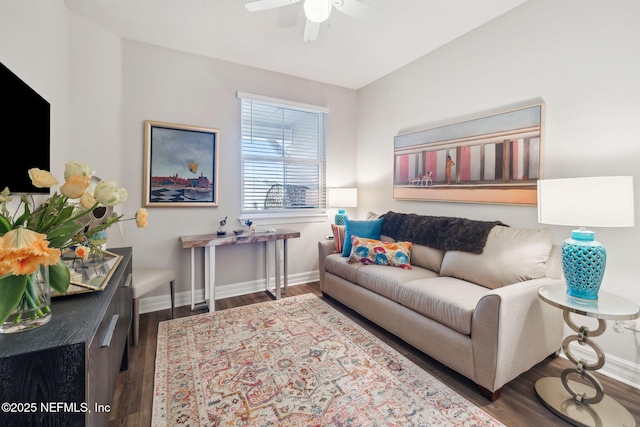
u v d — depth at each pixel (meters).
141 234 2.87
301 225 3.81
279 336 2.34
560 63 2.10
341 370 1.90
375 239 3.09
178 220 3.03
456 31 2.70
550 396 1.63
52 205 0.95
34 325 0.89
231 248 3.35
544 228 2.18
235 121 3.30
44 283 0.92
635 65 1.77
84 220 1.86
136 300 2.22
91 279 1.31
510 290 1.67
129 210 2.80
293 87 3.66
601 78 1.90
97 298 1.15
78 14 2.39
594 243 1.58
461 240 2.39
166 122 2.92
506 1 2.29
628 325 1.81
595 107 1.93
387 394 1.67
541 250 1.98
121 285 1.53
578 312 1.45
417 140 3.23
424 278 2.36
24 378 0.75
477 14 2.45
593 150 1.95
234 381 1.78
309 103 3.79
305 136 3.85
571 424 1.46
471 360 1.70
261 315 2.75
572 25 2.03
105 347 1.04
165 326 2.52
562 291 1.72
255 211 3.51
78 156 2.42
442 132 2.94
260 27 2.59
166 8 2.32
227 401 1.61
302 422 1.47
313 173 3.93
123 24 2.53
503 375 1.62
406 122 3.40
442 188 2.96
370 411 1.54
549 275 2.00
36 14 1.81
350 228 3.14
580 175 2.01
